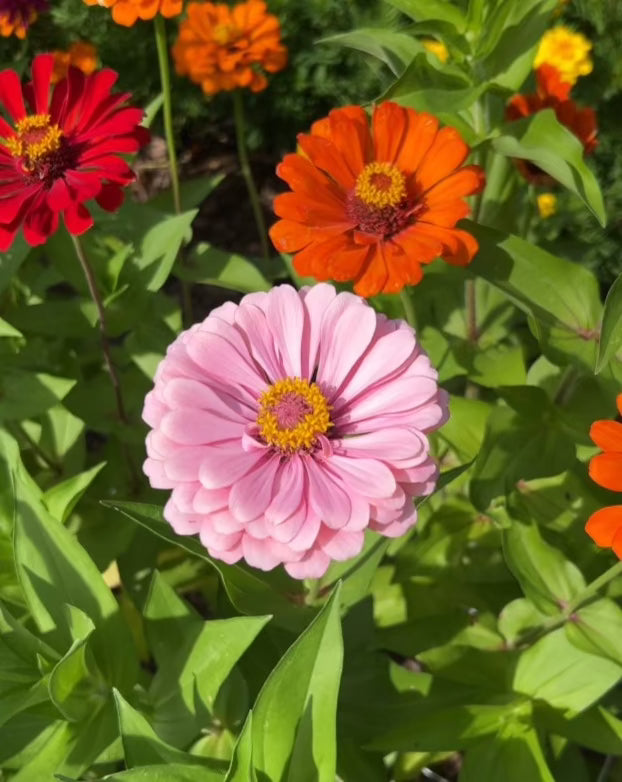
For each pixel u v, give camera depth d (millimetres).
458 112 453
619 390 398
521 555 418
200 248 555
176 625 364
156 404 314
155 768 282
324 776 296
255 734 291
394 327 330
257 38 582
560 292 408
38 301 571
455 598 468
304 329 326
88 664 348
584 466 485
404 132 386
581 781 447
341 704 414
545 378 487
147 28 827
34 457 528
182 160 920
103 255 485
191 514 302
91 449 694
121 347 564
